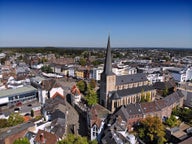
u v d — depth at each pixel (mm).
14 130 70188
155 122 72688
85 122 92375
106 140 63906
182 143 62625
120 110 83500
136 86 129625
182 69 190375
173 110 101000
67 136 69375
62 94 123062
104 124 77812
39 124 79312
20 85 136750
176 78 181875
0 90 118750
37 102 118125
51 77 199000
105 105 112500
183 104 115625
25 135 69562
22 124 77500
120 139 63000
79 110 104875
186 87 138750
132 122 84875
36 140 65688
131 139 66625
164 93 130000
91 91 113688
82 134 80688
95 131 76062
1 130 74500
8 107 106812
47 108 94688
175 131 77875
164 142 73812
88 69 198625
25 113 97188
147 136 74000
